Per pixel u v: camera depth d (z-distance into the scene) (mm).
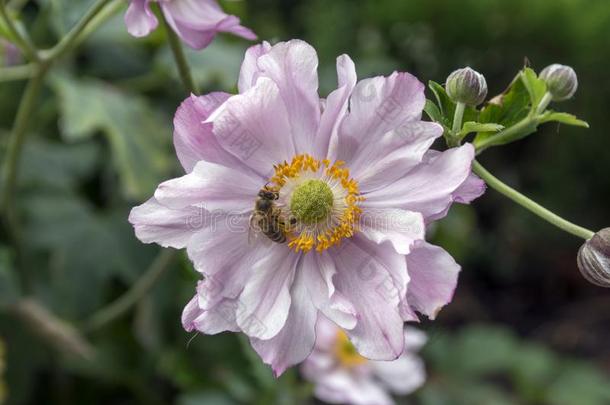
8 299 403
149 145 438
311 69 268
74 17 420
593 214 850
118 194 465
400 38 880
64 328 404
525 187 877
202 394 437
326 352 445
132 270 444
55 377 452
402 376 449
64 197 454
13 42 347
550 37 854
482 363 600
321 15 854
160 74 457
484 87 280
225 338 443
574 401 586
